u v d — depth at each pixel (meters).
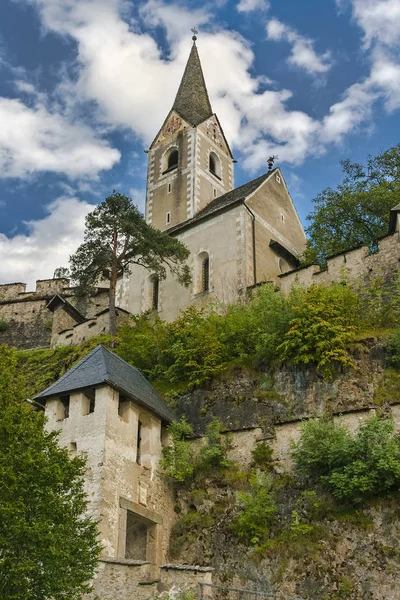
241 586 21.14
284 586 20.30
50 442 18.77
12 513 16.08
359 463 20.73
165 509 24.30
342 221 40.38
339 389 25.05
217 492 24.03
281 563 20.73
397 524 19.88
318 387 25.44
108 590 19.36
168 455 25.22
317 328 26.28
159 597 18.30
